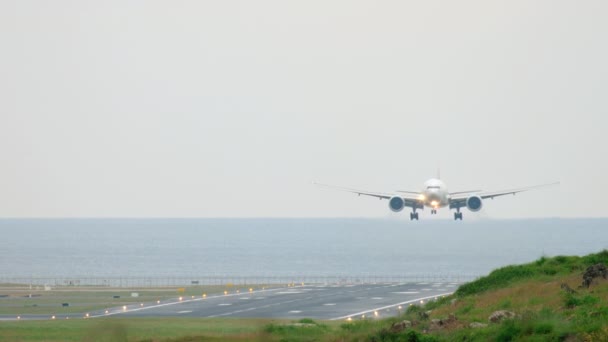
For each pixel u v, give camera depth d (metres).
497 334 183.50
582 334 170.62
